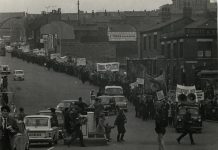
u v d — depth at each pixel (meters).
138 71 78.25
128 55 131.62
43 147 26.97
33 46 151.62
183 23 81.69
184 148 25.64
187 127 27.81
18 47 149.25
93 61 125.56
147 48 86.75
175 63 70.12
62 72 93.25
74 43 127.75
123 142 29.00
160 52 80.75
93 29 140.38
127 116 47.97
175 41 70.38
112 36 132.75
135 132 34.75
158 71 75.69
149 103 44.34
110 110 49.12
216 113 44.78
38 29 146.75
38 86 74.81
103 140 27.86
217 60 65.19
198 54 67.12
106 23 149.38
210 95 52.25
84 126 28.89
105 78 73.12
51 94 66.69
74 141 28.19
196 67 66.94
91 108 38.31
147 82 56.28
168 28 81.69
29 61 113.62
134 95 57.22
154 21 145.25
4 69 92.00
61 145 28.06
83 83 78.25
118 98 52.28
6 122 18.94
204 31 67.00
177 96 42.69
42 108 54.19
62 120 32.44
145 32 87.50
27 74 90.88
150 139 30.56
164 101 42.16
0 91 51.88
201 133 34.81
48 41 127.38
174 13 137.88
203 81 63.16
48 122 27.92
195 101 42.69
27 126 27.61
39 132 27.17
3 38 195.25
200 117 35.09
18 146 20.38
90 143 27.83
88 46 127.81
